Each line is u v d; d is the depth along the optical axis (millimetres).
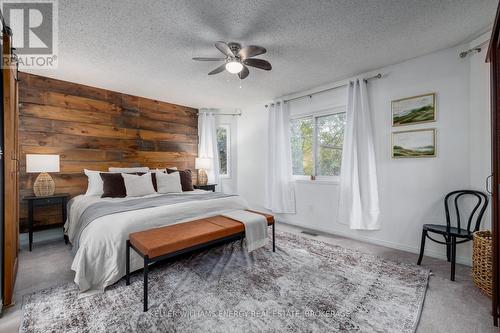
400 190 2891
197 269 2295
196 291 1896
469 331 1470
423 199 2721
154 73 3172
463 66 2453
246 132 4992
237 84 3615
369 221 3043
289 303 1739
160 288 1937
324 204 3695
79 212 2684
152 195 3371
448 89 2547
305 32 2207
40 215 3242
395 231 2928
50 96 3342
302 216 4012
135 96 4195
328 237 3365
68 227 3023
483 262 1891
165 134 4609
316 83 3588
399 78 2891
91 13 1914
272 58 2752
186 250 1931
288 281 2062
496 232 1523
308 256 2627
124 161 4062
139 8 1857
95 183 3311
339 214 3318
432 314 1632
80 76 3281
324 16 1970
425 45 2475
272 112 4340
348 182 3230
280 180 4168
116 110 3971
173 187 3719
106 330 1454
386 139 3006
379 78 3068
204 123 5039
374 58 2764
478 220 2229
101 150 3812
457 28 2160
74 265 1905
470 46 2402
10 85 1736
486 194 2266
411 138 2793
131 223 2088
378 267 2350
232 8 1861
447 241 2246
